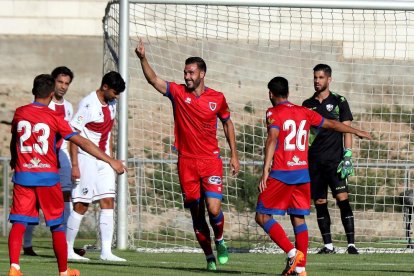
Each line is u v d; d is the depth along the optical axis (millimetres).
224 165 57812
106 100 36844
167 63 68625
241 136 63562
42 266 33344
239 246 48656
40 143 26797
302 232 29891
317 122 30203
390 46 69188
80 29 84000
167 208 54719
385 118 66375
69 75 38219
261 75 70500
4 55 83438
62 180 39656
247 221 54000
